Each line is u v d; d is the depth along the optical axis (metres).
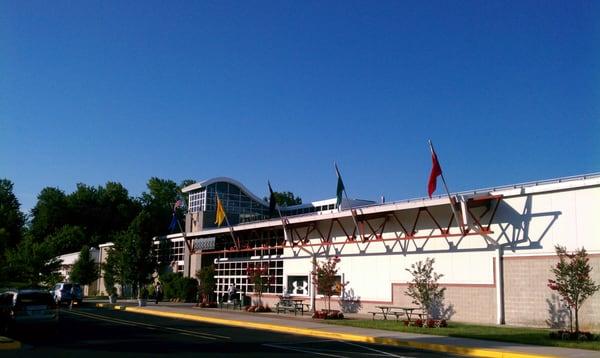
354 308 33.00
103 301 48.38
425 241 29.22
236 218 52.69
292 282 38.34
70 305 39.25
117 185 93.81
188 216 53.22
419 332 22.00
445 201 27.06
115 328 23.91
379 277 31.72
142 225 54.38
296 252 38.16
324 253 35.78
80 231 80.00
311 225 37.12
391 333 21.75
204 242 47.25
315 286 35.62
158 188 99.69
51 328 20.70
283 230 39.75
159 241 55.09
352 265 33.59
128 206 92.19
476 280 26.59
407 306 29.75
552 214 24.05
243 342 19.11
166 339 19.70
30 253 55.88
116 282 53.62
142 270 52.97
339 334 21.72
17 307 20.22
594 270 22.31
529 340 19.27
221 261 46.41
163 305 41.06
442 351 17.84
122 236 54.47
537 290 24.17
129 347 17.20
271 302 39.66
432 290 25.94
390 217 31.44
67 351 16.14
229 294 40.59
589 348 17.30
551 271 23.56
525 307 24.53
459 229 27.52
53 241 70.94
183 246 51.28
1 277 33.72
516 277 25.02
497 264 25.64
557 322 23.27
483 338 20.12
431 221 29.11
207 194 52.81
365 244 32.88
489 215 26.56
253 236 43.00
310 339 20.70
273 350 17.02
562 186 23.70
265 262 41.12
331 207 52.31
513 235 25.38
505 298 25.31
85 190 90.94
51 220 86.50
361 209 31.77
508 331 22.22
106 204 91.38
